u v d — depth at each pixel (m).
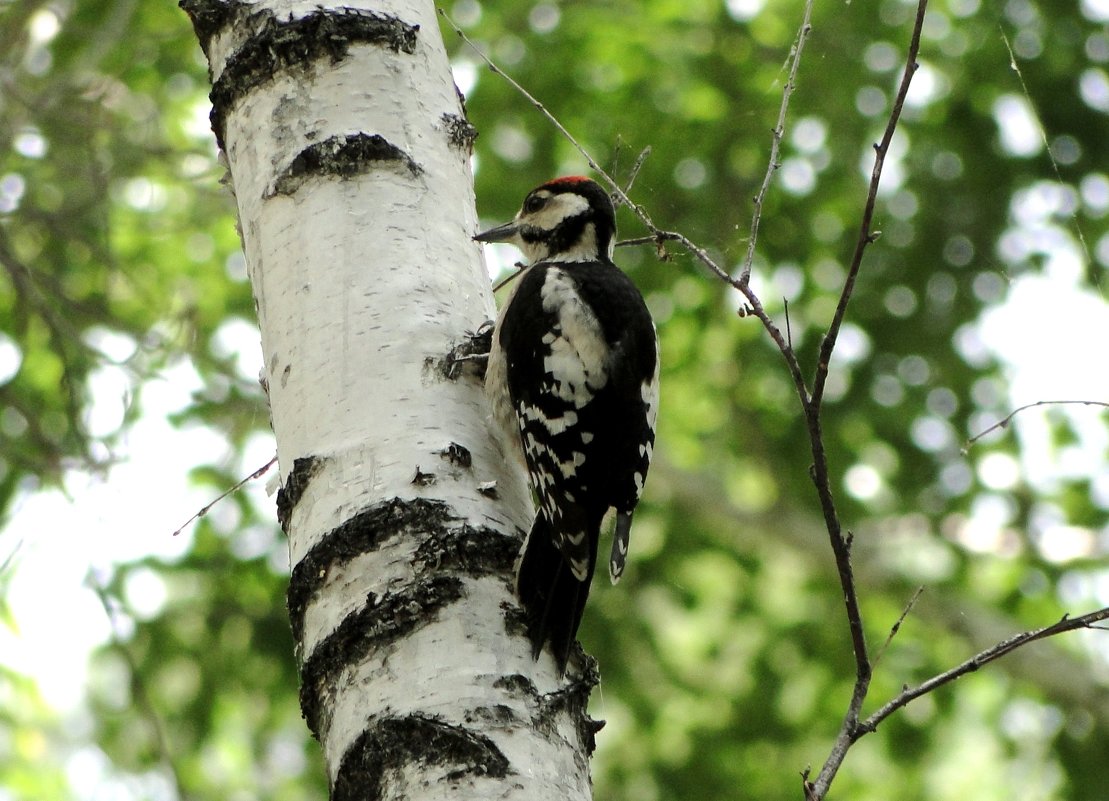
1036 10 15.35
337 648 4.15
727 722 14.66
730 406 15.28
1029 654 14.29
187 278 13.38
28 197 10.44
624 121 14.73
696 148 14.77
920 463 15.05
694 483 14.66
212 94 5.31
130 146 10.22
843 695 14.59
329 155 5.01
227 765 13.50
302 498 4.50
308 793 13.39
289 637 13.26
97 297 11.85
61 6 10.33
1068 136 15.30
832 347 4.27
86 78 10.19
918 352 15.30
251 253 5.10
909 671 14.59
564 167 14.86
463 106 5.51
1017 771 14.52
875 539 14.77
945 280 15.45
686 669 15.11
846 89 15.23
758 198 4.66
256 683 13.26
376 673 4.06
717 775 14.23
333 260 4.87
